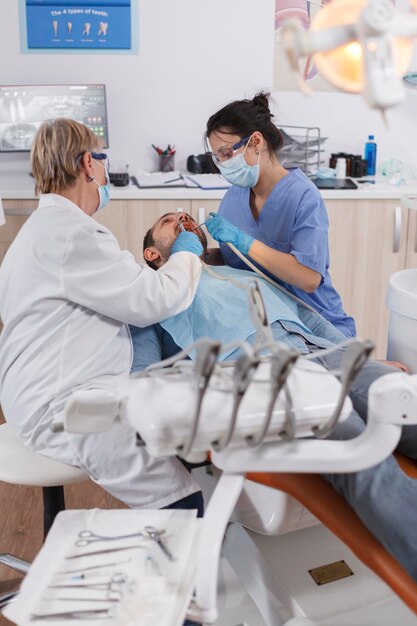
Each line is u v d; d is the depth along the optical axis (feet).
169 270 5.54
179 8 11.04
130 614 3.16
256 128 6.84
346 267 10.76
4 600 6.11
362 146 11.94
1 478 5.23
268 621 5.15
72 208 5.37
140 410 3.33
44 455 5.40
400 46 2.85
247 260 6.79
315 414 3.39
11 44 11.07
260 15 11.16
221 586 5.43
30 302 5.24
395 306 6.31
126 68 11.27
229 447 3.45
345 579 4.99
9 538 7.20
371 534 4.00
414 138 11.97
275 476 4.36
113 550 3.56
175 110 11.53
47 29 11.01
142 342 5.81
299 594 4.86
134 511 3.83
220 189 10.20
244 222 7.54
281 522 4.72
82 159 5.43
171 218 6.79
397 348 6.41
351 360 3.09
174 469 5.23
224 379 3.44
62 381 5.20
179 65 11.32
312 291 6.97
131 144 11.66
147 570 3.42
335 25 2.90
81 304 5.19
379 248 10.71
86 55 11.18
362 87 2.85
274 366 3.03
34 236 5.23
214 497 3.47
